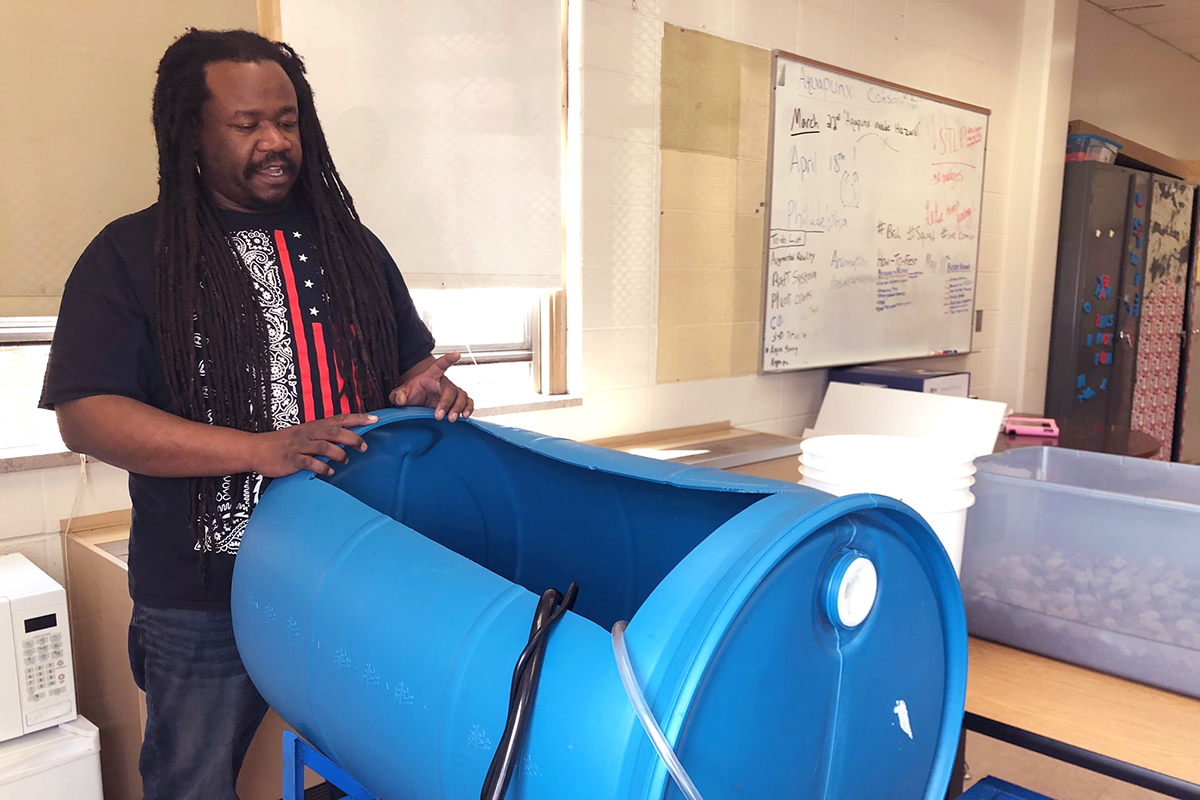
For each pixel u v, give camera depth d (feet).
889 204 11.96
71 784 4.61
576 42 8.13
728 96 9.54
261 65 3.59
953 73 12.96
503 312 8.41
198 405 3.61
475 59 7.41
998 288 14.93
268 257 3.84
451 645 2.21
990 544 3.86
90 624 5.46
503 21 7.57
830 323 11.29
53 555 5.69
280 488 3.17
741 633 1.95
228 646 3.75
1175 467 4.41
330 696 2.58
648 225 8.98
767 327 10.40
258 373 3.70
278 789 4.86
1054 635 3.72
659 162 8.97
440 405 3.59
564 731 1.91
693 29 9.09
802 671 2.13
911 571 2.48
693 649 1.83
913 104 12.08
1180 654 3.37
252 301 3.71
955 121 12.96
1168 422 17.98
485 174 7.62
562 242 8.36
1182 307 17.62
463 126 7.41
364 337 4.04
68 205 5.46
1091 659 3.63
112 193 5.63
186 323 3.55
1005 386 15.16
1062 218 15.17
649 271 9.07
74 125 5.43
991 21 13.60
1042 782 7.18
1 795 4.35
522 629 2.12
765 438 9.42
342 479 3.36
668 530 3.30
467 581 2.34
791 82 10.20
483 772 2.07
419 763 2.25
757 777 2.05
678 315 9.44
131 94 5.63
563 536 3.69
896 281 12.31
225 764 3.86
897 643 2.45
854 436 3.96
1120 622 3.52
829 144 10.84
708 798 1.93
